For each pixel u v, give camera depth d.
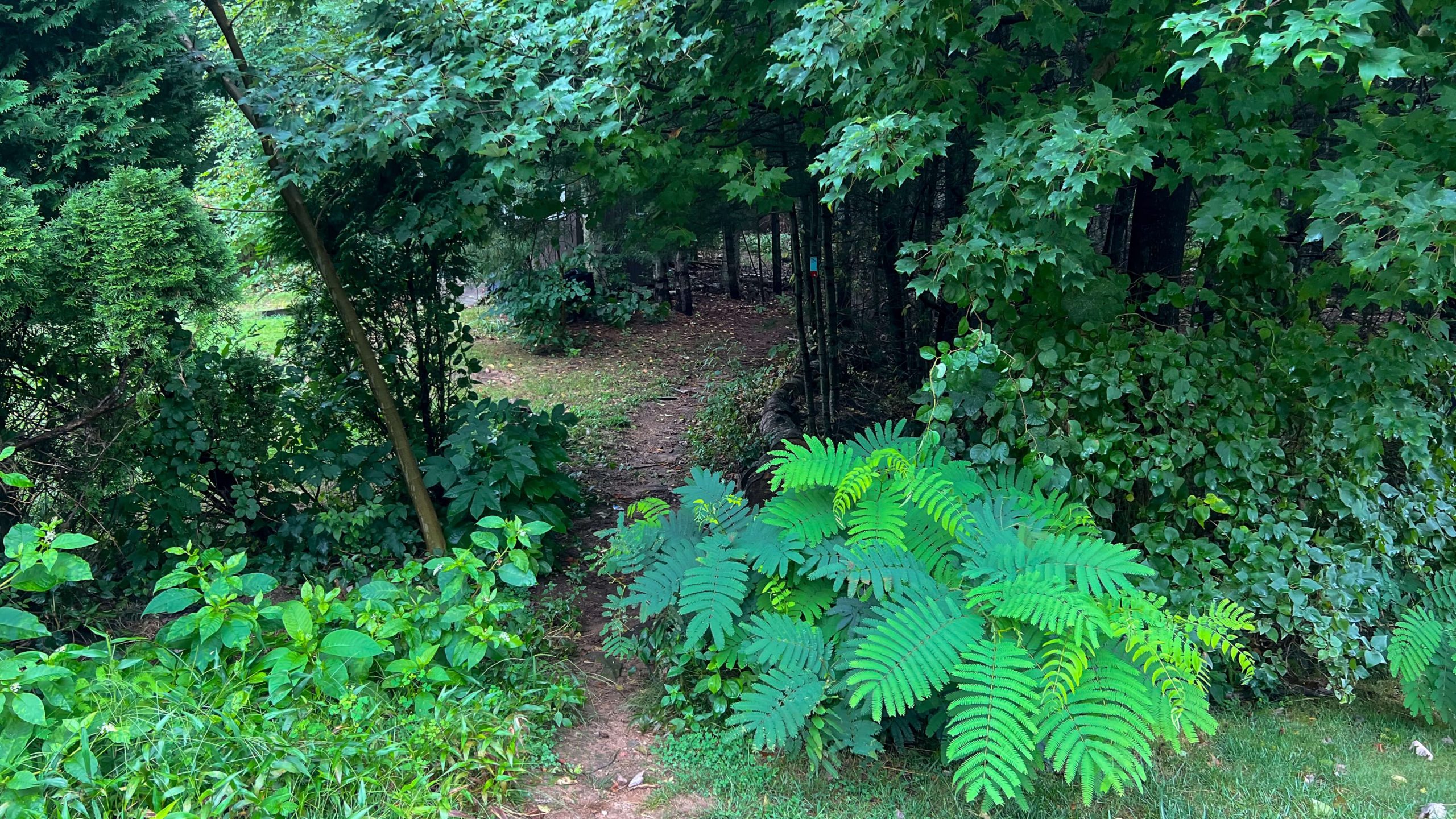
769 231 15.66
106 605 4.37
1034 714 2.82
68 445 4.21
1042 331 4.13
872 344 8.22
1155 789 3.31
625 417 9.77
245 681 3.22
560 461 5.83
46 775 2.52
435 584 4.81
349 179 5.30
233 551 5.00
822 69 3.59
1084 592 2.94
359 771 2.91
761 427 8.06
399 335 5.92
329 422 5.48
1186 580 3.98
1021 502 3.73
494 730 3.30
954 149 5.78
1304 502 4.18
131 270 3.68
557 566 5.61
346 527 5.05
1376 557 4.24
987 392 4.00
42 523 3.12
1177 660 2.76
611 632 4.67
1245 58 3.44
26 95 3.81
